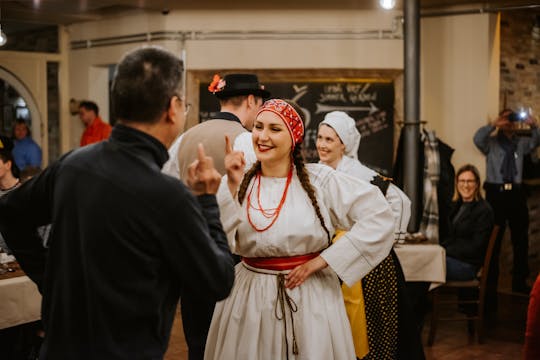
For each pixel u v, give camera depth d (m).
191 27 7.07
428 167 5.67
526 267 6.55
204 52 7.07
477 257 5.08
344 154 3.68
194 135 3.08
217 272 1.67
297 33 7.00
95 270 1.62
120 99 1.67
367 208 2.42
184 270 1.64
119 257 1.62
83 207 1.63
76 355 1.63
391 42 6.94
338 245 2.38
